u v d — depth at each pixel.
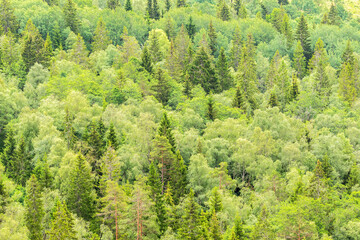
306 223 65.44
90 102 119.50
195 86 142.50
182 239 65.31
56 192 74.62
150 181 78.81
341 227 67.69
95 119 101.50
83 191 75.94
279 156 98.44
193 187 85.56
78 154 78.75
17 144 95.12
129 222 65.81
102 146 92.00
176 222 72.19
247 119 122.62
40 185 77.19
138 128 94.06
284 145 101.12
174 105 133.50
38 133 98.25
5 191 73.50
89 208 74.50
